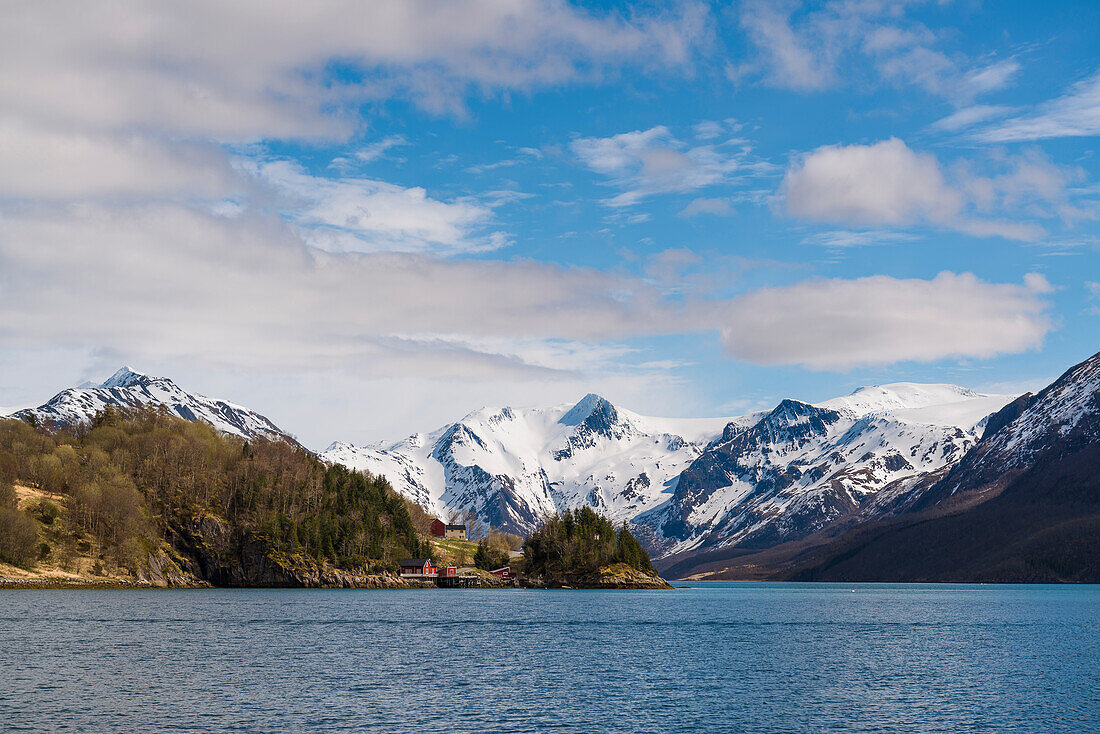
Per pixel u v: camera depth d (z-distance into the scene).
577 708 104.38
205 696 107.00
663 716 100.88
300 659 137.75
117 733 89.06
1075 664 145.25
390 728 93.06
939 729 95.81
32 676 117.50
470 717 98.69
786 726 96.81
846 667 139.88
